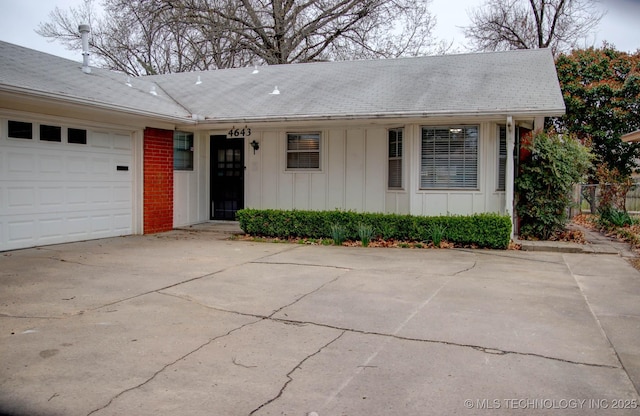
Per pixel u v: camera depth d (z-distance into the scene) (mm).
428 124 10500
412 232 10031
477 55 12953
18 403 3184
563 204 10102
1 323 4750
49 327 4648
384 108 10203
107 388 3406
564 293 6105
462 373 3691
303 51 24969
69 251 8750
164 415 3059
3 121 8367
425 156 10594
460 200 10445
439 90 10797
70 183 9656
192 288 6238
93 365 3785
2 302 5465
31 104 8516
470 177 10391
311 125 11656
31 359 3879
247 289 6219
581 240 10156
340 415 3074
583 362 3908
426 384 3508
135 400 3242
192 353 4055
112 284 6383
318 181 11906
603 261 8367
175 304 5496
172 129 12008
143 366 3783
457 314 5180
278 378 3602
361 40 24469
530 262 8234
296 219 10727
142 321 4871
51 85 8633
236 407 3170
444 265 7883
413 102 10312
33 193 8953
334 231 10164
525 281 6754
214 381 3543
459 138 10406
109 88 10523
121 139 10766
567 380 3576
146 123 11164
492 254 8992
